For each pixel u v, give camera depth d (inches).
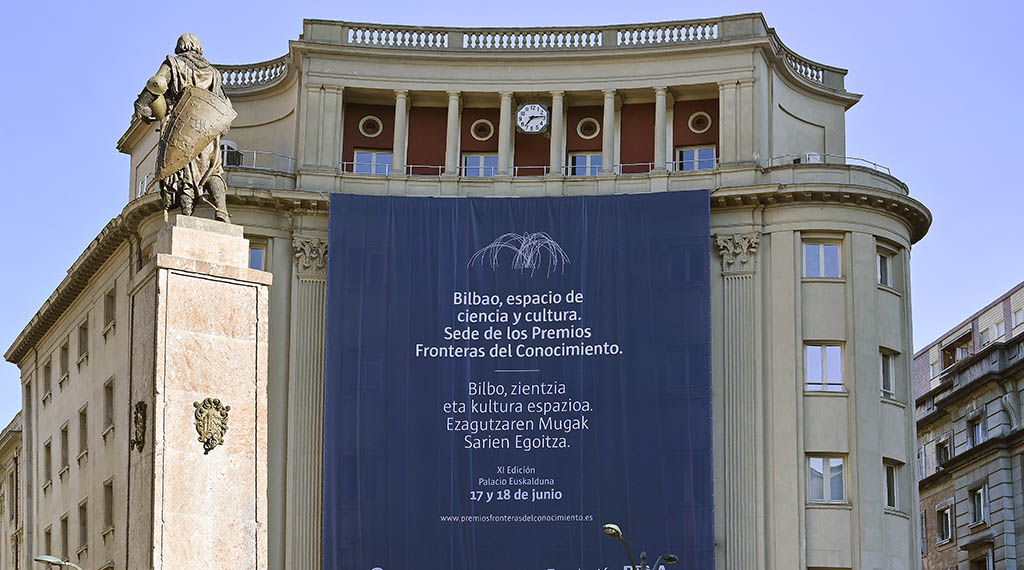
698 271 2269.9
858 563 2201.0
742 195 2289.6
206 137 1154.7
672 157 2420.0
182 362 1108.5
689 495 2212.1
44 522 2866.6
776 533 2210.9
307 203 2333.9
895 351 2327.8
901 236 2349.9
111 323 2546.8
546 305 2288.4
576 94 2412.6
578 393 2260.1
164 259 1114.1
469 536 2230.6
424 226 2316.7
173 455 1093.1
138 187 2706.7
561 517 2229.3
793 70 2507.4
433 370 2277.3
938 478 2856.8
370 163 2431.1
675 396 2240.4
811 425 2241.6
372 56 2404.0
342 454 2246.6
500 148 2399.1
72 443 2721.5
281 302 2324.1
